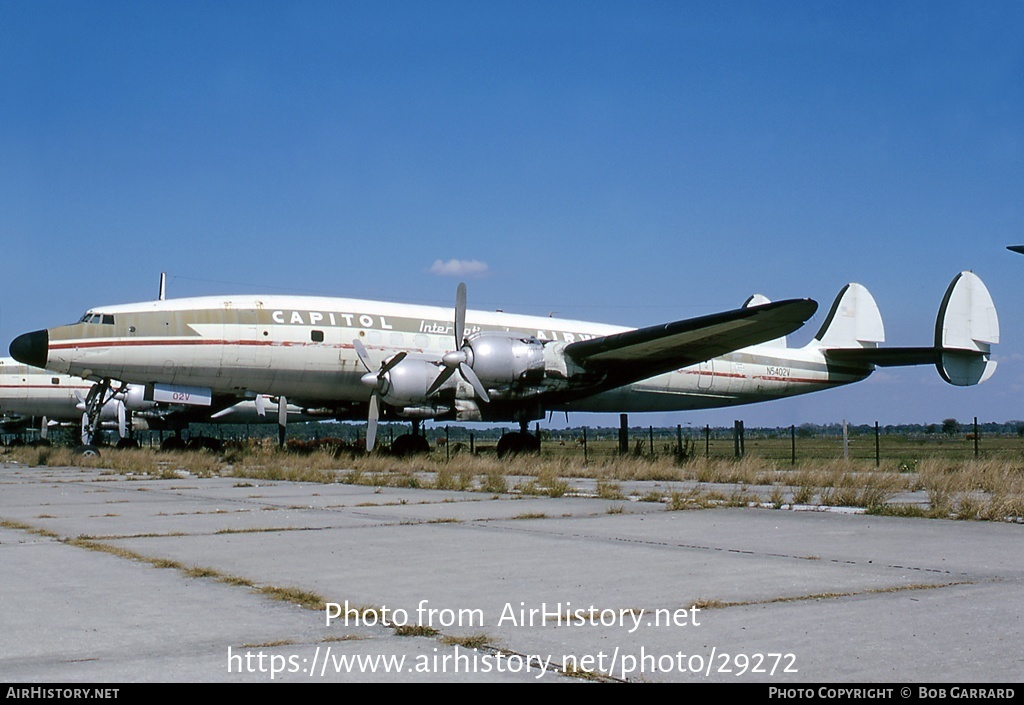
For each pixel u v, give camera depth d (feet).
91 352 84.23
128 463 90.63
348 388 92.02
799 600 21.22
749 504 45.68
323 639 18.15
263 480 67.56
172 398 89.86
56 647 17.51
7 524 37.73
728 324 80.38
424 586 23.29
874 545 30.48
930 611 19.89
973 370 111.14
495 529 35.27
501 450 93.45
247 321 87.45
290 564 26.78
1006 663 15.92
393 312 93.45
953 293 110.22
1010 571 25.03
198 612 20.45
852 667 15.79
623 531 34.60
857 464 82.43
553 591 22.54
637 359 91.09
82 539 32.50
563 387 86.94
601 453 145.07
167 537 33.04
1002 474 55.93
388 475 69.05
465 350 84.07
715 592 22.27
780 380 114.52
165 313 86.43
